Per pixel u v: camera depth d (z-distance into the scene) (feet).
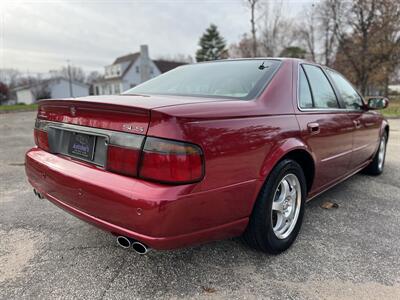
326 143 9.42
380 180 14.64
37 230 9.32
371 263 7.68
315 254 8.08
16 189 13.00
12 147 23.25
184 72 9.97
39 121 8.47
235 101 7.14
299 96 8.75
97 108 6.46
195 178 5.71
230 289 6.72
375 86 102.58
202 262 7.69
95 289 6.70
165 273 7.27
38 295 6.51
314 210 10.93
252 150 6.75
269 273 7.27
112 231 6.12
